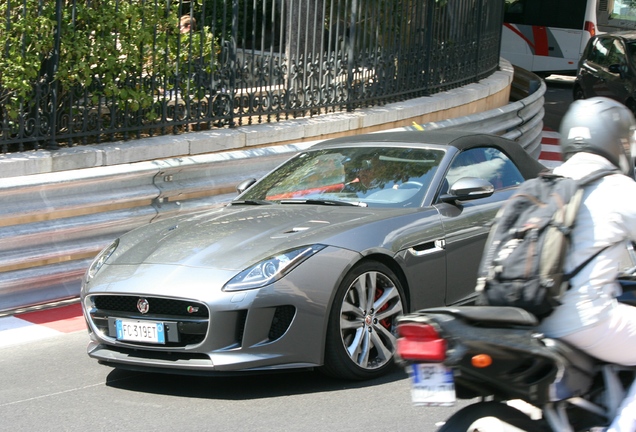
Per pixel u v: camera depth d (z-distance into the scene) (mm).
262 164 10172
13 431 5363
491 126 14406
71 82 9320
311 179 7227
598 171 3791
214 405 5688
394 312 6195
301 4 11789
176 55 10211
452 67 15844
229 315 5531
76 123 9539
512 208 3818
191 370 5672
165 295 5637
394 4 13727
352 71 12773
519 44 31344
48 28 8914
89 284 6113
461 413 3727
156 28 10039
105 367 6609
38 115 9008
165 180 9117
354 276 5906
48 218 8219
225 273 5660
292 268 5656
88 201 8391
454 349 3576
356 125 12422
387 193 6797
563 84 31375
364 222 6203
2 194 7773
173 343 5719
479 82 17047
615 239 3707
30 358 6863
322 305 5695
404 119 13469
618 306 3793
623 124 3889
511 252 3709
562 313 3746
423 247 6387
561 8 30578
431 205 6648
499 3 19344
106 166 9008
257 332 5555
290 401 5699
